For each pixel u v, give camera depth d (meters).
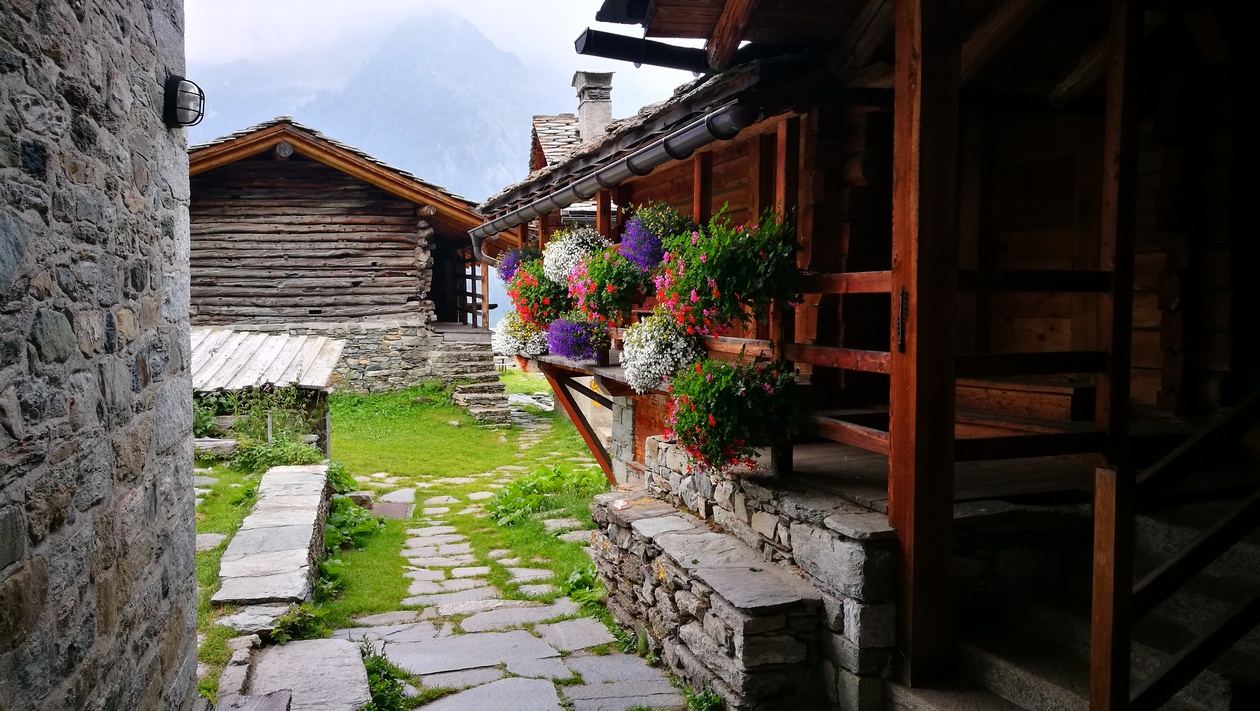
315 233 17.62
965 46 4.34
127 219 2.98
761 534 4.86
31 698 2.13
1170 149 4.80
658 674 5.00
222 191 17.20
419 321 18.05
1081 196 5.20
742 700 4.02
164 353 3.49
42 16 2.22
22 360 2.10
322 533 7.86
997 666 3.71
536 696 4.61
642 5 4.50
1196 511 4.16
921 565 3.78
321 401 11.15
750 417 4.52
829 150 5.23
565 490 10.84
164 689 3.39
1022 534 4.18
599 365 8.01
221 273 17.25
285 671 4.46
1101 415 3.96
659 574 5.13
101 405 2.68
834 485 4.57
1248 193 4.70
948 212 3.71
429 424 16.20
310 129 16.44
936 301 3.71
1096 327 5.16
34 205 2.18
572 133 16.11
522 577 7.34
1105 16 4.30
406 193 17.22
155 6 3.36
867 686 3.85
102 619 2.66
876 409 5.19
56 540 2.30
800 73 4.55
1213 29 4.40
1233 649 3.40
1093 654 2.86
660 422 8.90
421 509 10.47
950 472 3.79
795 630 4.10
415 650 5.45
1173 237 4.87
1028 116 5.56
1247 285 4.73
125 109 2.96
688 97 4.94
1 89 1.99
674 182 8.18
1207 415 4.78
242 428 10.04
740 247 4.67
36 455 2.17
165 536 3.45
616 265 6.88
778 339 4.77
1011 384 5.49
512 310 9.87
